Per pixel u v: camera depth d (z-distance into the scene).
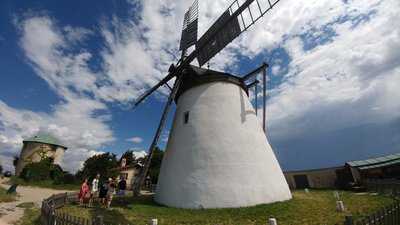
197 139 12.33
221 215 9.32
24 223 9.02
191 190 11.24
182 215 9.45
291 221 7.93
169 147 13.86
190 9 17.77
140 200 13.52
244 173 11.34
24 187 27.92
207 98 13.22
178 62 16.08
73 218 6.32
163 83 16.58
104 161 35.84
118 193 15.17
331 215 8.30
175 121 14.46
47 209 8.13
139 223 8.19
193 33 16.28
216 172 11.34
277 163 13.05
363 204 10.01
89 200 12.55
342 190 17.72
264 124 14.31
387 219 5.79
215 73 13.66
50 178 36.19
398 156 19.14
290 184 24.52
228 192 10.85
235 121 12.62
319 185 22.55
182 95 14.75
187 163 12.04
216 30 14.16
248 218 8.70
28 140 45.06
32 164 36.44
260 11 11.99
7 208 11.96
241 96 13.70
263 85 14.05
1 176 39.41
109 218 8.92
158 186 13.30
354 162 20.27
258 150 12.34
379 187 14.24
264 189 11.23
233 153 11.75
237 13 13.02
